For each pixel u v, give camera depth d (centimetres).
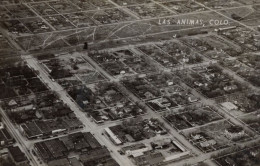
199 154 18438
